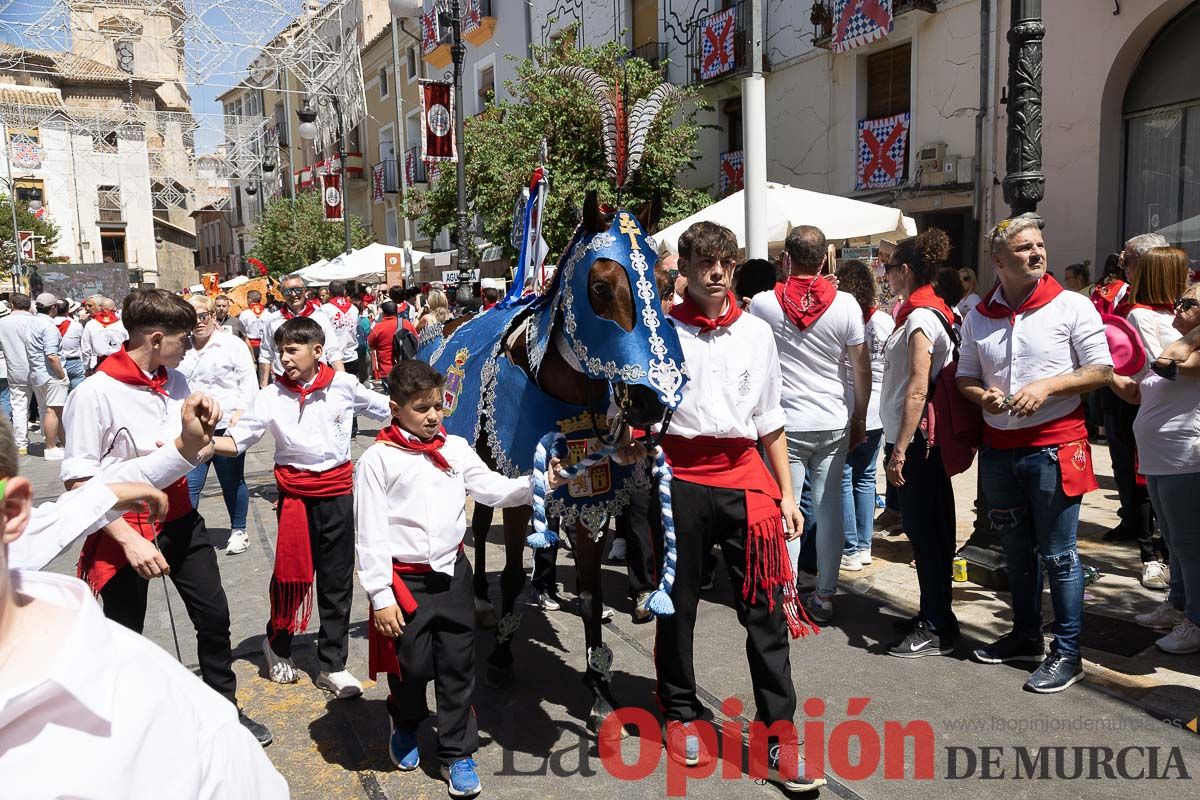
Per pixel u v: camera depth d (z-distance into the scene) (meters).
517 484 3.22
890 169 12.51
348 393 4.16
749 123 6.59
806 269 4.31
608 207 3.19
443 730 3.18
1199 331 3.63
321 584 4.07
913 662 4.11
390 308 11.45
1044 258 3.66
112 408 3.20
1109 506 6.43
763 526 3.14
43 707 0.93
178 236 54.22
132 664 1.05
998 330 3.72
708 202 13.77
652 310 2.88
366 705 3.96
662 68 15.93
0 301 13.01
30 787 0.89
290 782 3.31
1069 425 3.66
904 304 4.19
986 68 10.77
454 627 3.20
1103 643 4.20
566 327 3.09
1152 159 9.84
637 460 3.24
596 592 3.54
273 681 4.21
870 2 11.98
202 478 5.23
